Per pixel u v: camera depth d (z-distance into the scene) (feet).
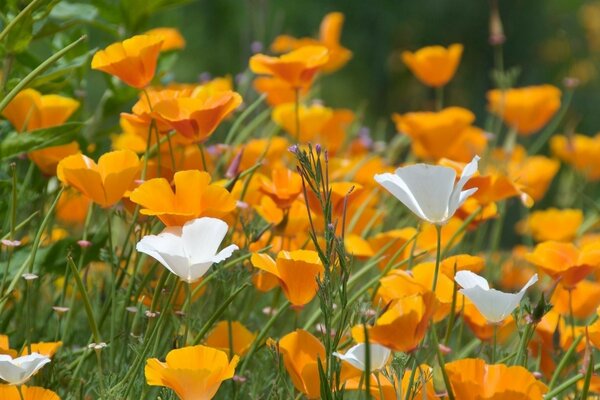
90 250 6.93
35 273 6.88
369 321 6.50
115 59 6.73
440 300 6.45
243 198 7.13
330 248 6.17
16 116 7.02
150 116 6.75
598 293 7.09
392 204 8.23
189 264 6.20
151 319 6.40
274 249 7.07
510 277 8.30
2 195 7.01
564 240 8.45
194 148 7.36
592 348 6.44
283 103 8.04
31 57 7.19
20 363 6.10
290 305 6.63
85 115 7.62
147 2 7.49
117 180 6.46
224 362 6.09
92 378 6.63
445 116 7.93
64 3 7.57
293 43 8.55
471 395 6.07
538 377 6.59
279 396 6.44
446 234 7.23
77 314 7.25
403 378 6.29
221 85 7.99
